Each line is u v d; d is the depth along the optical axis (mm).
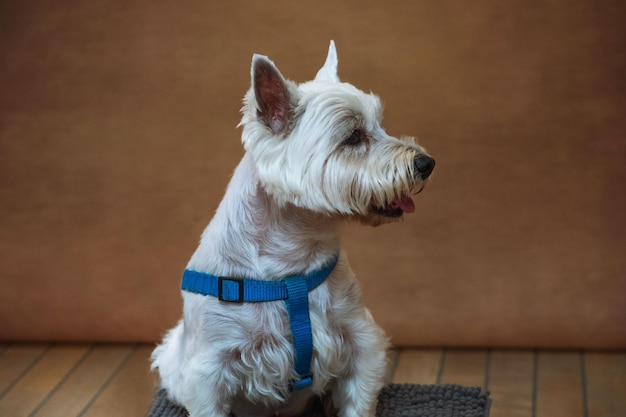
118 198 3613
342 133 2129
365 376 2408
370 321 2514
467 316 3600
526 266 3518
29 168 3619
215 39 3426
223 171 3533
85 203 3631
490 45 3342
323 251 2287
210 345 2270
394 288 3605
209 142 3514
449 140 3439
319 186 2123
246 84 3445
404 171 2104
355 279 2414
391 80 3410
